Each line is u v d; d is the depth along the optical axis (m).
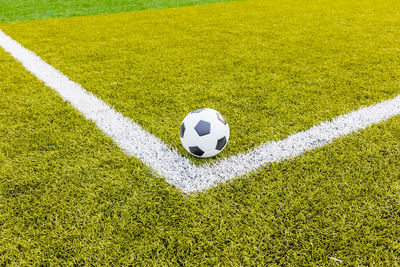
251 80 3.54
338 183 1.84
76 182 1.93
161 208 1.73
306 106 2.85
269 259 1.43
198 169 2.04
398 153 2.07
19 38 5.82
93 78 3.72
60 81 3.64
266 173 1.97
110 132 2.50
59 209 1.73
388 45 4.71
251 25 6.60
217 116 2.03
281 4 9.47
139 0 10.90
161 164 2.10
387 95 3.01
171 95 3.19
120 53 4.78
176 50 4.87
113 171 2.03
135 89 3.36
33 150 2.27
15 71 3.99
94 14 8.99
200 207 1.73
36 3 10.36
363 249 1.44
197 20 7.38
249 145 2.27
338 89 3.20
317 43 5.00
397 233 1.51
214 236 1.56
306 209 1.68
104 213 1.70
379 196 1.73
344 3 9.14
